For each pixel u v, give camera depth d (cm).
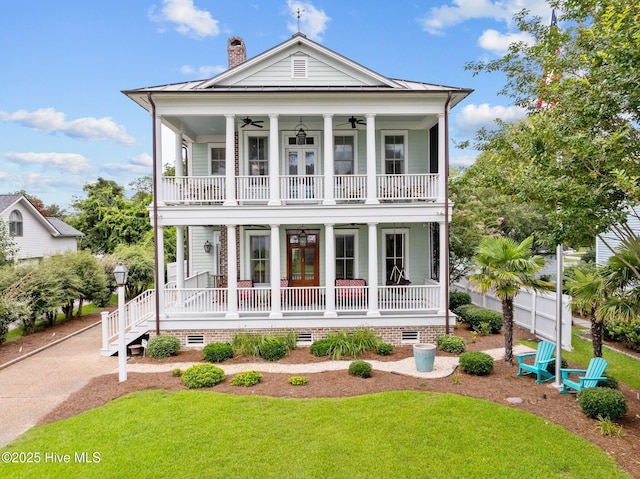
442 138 1172
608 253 1575
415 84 1290
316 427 643
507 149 805
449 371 910
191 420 672
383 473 524
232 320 1162
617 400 642
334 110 1158
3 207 2380
